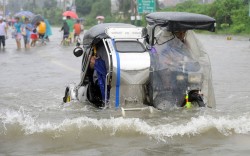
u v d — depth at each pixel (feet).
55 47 131.95
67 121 33.06
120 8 296.51
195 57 38.65
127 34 38.11
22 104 46.16
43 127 32.12
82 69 43.98
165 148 28.45
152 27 38.06
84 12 358.84
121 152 27.66
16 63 87.30
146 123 32.81
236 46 127.54
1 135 30.89
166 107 37.37
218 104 45.14
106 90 36.60
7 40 162.50
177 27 37.45
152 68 36.70
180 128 31.89
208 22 38.14
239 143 29.58
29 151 27.96
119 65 35.78
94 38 39.09
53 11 427.74
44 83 62.59
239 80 62.49
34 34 137.90
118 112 35.86
